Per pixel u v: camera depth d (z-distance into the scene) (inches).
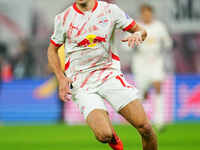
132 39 737.0
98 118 735.1
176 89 2111.2
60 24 784.3
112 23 782.5
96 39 774.5
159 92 1625.2
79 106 780.6
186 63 2245.3
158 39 1636.3
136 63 1660.9
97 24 773.9
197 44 2253.9
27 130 1702.8
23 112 2114.9
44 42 2277.3
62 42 797.9
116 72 789.2
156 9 2268.7
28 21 2285.9
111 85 775.1
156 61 1641.2
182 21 2267.5
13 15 2288.4
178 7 2269.9
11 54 2272.4
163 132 1568.7
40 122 2094.0
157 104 1604.3
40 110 2110.0
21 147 1228.5
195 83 2113.7
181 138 1389.0
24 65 2263.8
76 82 790.5
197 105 2108.8
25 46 2276.1
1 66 2246.6
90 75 783.7
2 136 1503.4
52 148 1200.8
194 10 2268.7
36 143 1309.1
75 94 792.3
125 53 2176.4
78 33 775.1
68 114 2086.6
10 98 2126.0
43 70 2263.8
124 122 2014.0
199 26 2263.8
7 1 2283.5
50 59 799.1
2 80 2142.0
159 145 1227.2
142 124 750.5
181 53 2245.3
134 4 2256.4
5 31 2283.5
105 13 779.4
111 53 795.4
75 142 1321.4
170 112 2098.9
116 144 784.9
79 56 784.3
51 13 2285.9
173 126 1793.8
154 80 1631.4
